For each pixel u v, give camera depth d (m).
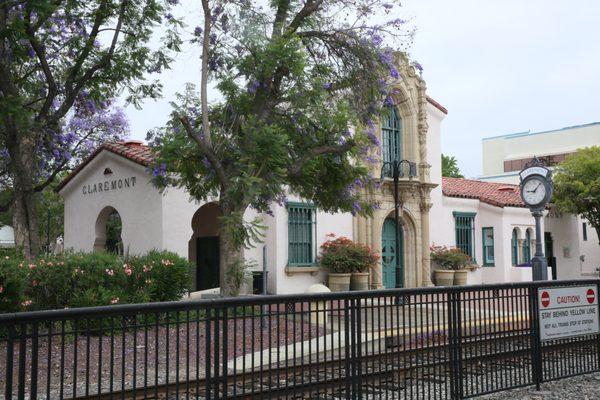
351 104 15.33
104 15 16.52
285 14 14.95
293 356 6.24
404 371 7.18
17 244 16.52
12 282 12.93
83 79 16.91
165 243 18.83
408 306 7.23
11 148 16.38
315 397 6.39
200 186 15.34
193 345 9.65
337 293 6.49
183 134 13.95
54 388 8.58
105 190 21.48
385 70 15.51
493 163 57.28
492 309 8.26
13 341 4.53
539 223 16.59
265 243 19.97
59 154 19.80
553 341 9.01
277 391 6.08
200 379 8.22
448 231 26.48
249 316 5.89
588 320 9.41
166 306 5.33
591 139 50.69
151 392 7.79
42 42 16.75
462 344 7.85
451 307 7.75
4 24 14.55
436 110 26.25
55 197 32.34
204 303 5.57
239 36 14.26
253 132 13.17
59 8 16.77
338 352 6.55
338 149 14.66
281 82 14.59
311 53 15.42
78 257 14.85
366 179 17.03
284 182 14.38
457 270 25.36
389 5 15.16
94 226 22.03
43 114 16.81
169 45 16.28
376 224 22.78
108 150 20.94
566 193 32.69
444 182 29.38
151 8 16.14
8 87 15.44
